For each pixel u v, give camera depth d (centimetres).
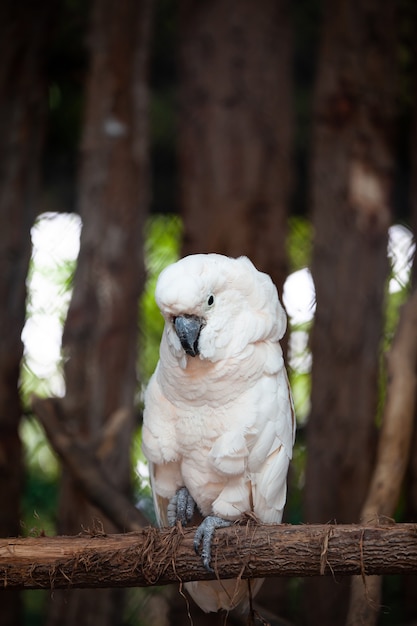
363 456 751
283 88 802
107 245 779
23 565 393
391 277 871
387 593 763
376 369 775
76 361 759
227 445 430
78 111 994
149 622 881
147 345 1048
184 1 809
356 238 774
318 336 777
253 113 782
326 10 801
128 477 767
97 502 600
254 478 445
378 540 370
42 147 860
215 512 444
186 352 418
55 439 618
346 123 784
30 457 970
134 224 793
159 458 454
